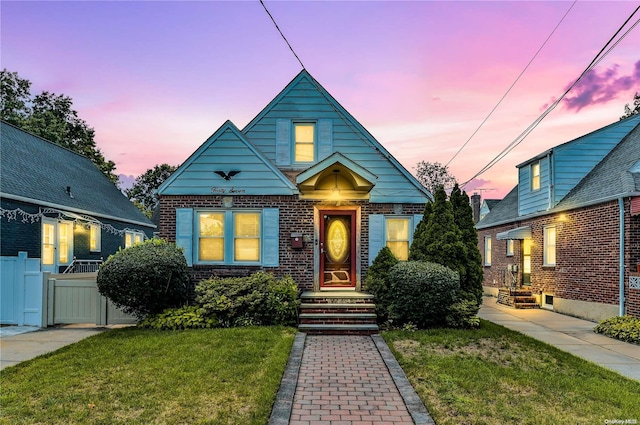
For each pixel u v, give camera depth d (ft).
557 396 17.65
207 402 16.39
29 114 92.53
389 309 31.81
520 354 24.54
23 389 17.75
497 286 63.93
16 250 44.27
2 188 42.22
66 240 55.06
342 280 37.76
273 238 37.50
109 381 18.74
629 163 39.09
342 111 40.83
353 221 38.19
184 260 33.60
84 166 74.69
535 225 51.65
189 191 37.83
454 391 18.16
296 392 18.37
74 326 33.30
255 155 38.14
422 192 38.65
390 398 17.67
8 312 33.19
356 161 40.01
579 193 44.16
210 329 29.94
